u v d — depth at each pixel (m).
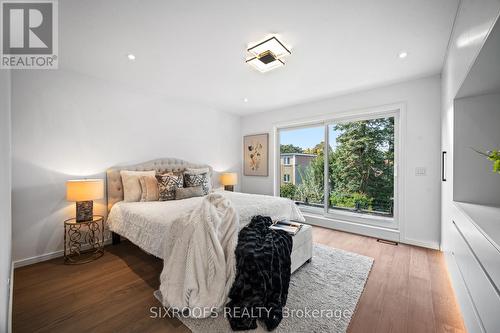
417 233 3.01
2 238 1.08
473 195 1.89
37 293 1.90
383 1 1.59
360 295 1.86
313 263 2.45
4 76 1.29
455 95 1.86
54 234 2.64
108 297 1.84
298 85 3.28
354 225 3.56
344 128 3.88
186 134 4.14
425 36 2.01
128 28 1.92
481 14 1.14
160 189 3.12
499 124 1.81
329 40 2.09
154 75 2.93
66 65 2.62
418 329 1.49
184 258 1.70
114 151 3.18
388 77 2.96
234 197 3.32
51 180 2.62
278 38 2.04
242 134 5.29
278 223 2.47
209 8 1.67
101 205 3.03
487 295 1.07
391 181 3.42
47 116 2.60
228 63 2.59
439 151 2.84
